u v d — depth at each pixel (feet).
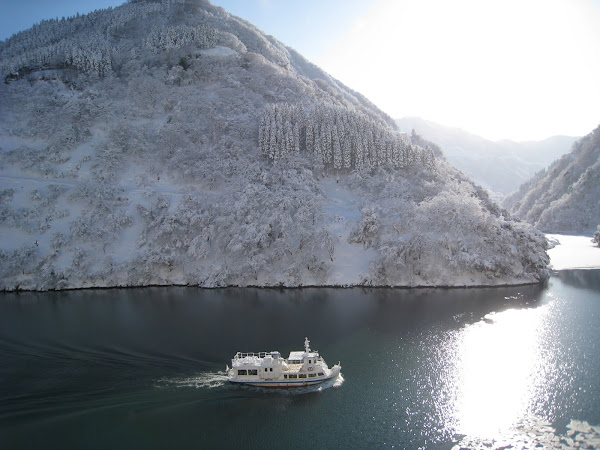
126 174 374.43
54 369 162.61
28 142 399.85
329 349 186.70
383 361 174.19
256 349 184.14
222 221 315.99
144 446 119.14
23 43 621.72
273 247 307.99
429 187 370.12
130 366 165.48
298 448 119.34
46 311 242.17
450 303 253.44
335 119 420.36
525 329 207.10
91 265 301.84
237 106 449.89
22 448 116.47
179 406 139.44
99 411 135.03
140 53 539.70
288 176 361.10
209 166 371.76
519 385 152.76
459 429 127.85
